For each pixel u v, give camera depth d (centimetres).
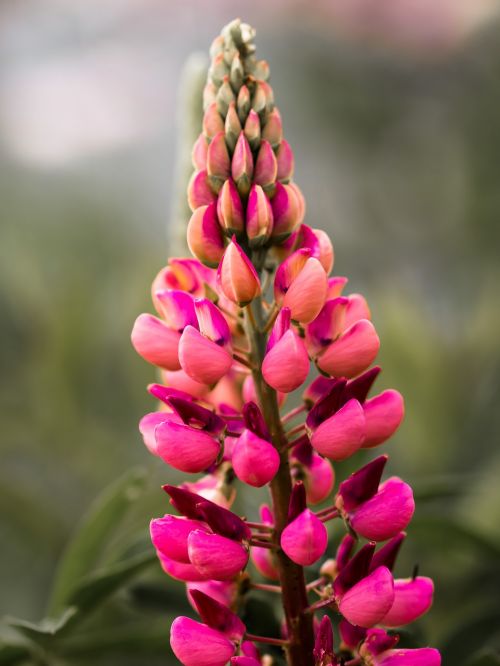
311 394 47
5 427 76
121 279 85
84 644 54
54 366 76
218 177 46
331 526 55
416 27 121
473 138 111
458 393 72
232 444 48
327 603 46
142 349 47
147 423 47
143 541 56
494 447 70
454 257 111
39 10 153
